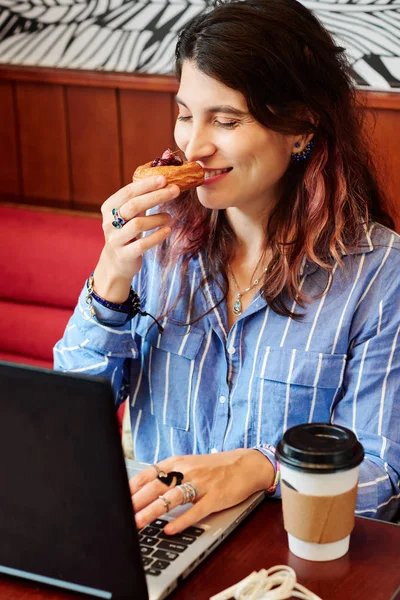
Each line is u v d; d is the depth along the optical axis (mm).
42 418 960
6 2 2537
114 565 1014
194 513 1172
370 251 1508
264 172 1447
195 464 1255
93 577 1037
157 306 1627
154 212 1679
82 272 2369
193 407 1572
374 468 1361
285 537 1177
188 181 1413
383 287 1486
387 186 2160
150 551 1113
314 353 1488
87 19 2436
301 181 1540
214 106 1398
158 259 1648
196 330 1583
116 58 2428
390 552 1140
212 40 1377
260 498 1265
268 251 1562
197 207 1612
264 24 1402
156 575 1062
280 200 1550
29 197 2729
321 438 1121
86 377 929
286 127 1428
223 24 1391
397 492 1381
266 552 1143
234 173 1438
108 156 2553
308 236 1515
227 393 1554
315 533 1099
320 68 1474
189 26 1449
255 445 1529
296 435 1126
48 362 2451
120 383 1637
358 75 2158
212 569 1108
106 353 1562
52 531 1029
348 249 1513
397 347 1459
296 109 1461
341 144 1529
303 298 1510
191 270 1611
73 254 2377
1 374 957
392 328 1465
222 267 1588
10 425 978
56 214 2506
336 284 1508
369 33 2119
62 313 2428
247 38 1379
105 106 2500
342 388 1506
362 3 2107
